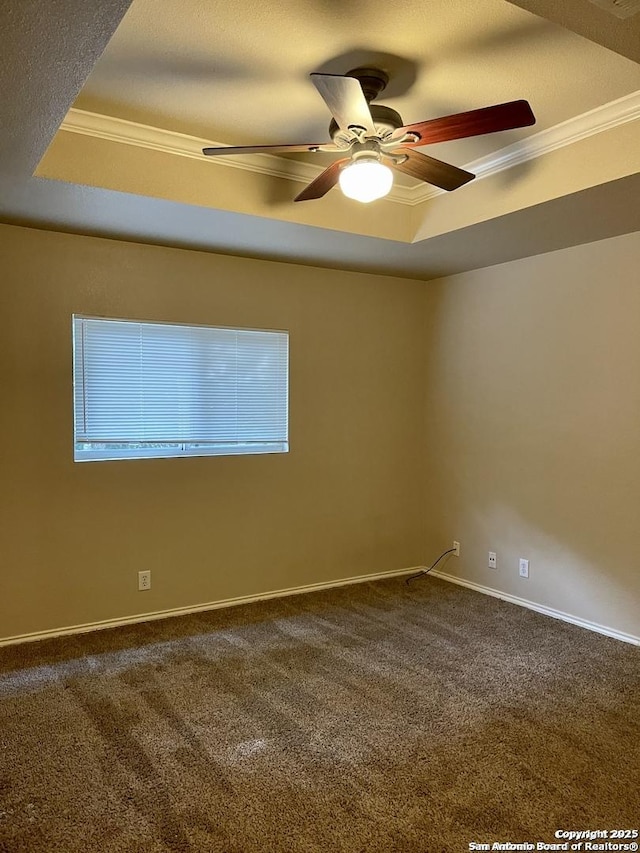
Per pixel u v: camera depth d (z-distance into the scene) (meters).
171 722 2.52
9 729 2.46
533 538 3.92
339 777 2.16
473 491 4.35
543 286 3.81
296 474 4.20
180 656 3.17
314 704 2.68
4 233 3.20
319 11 1.83
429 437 4.72
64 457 3.41
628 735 2.43
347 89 1.79
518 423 4.00
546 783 2.12
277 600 4.07
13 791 2.08
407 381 4.68
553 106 2.47
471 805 2.01
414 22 1.89
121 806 2.00
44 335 3.32
